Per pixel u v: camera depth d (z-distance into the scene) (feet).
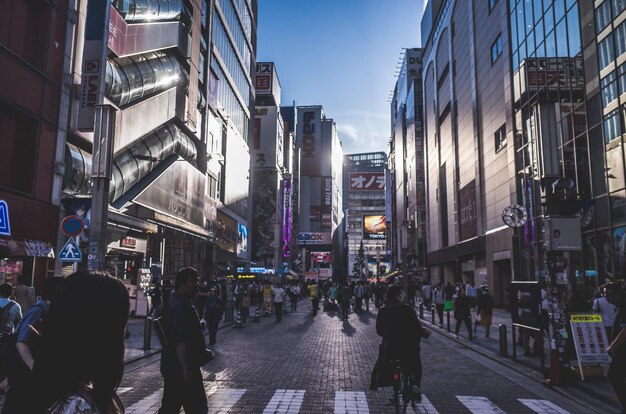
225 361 40.37
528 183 101.81
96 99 66.69
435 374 35.68
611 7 72.79
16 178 57.47
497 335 61.21
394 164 349.61
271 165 290.76
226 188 176.55
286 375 34.27
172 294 16.78
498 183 125.90
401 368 22.66
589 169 78.07
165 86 107.86
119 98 85.97
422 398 27.81
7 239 52.85
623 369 20.10
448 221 184.55
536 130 95.96
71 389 6.94
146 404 25.54
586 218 78.48
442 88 195.52
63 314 7.10
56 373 6.88
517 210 87.61
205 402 16.21
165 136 112.37
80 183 69.92
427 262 230.27
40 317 14.94
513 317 41.78
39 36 60.49
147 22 98.94
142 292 79.25
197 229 123.75
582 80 81.05
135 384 30.60
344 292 83.56
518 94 111.55
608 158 72.84
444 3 194.39
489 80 133.69
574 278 81.71
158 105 105.09
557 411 25.14
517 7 112.78
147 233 98.43
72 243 39.60
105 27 69.10
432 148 217.36
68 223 39.75
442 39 196.85
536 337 43.50
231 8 184.75
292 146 376.89
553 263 34.63
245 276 167.22
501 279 129.39
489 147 133.90
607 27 73.87
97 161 43.45
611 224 71.72
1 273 53.72
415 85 257.14
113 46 82.43
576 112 82.79
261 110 296.30
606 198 73.10
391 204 370.73
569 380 31.96
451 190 179.01
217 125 158.92
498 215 125.59
